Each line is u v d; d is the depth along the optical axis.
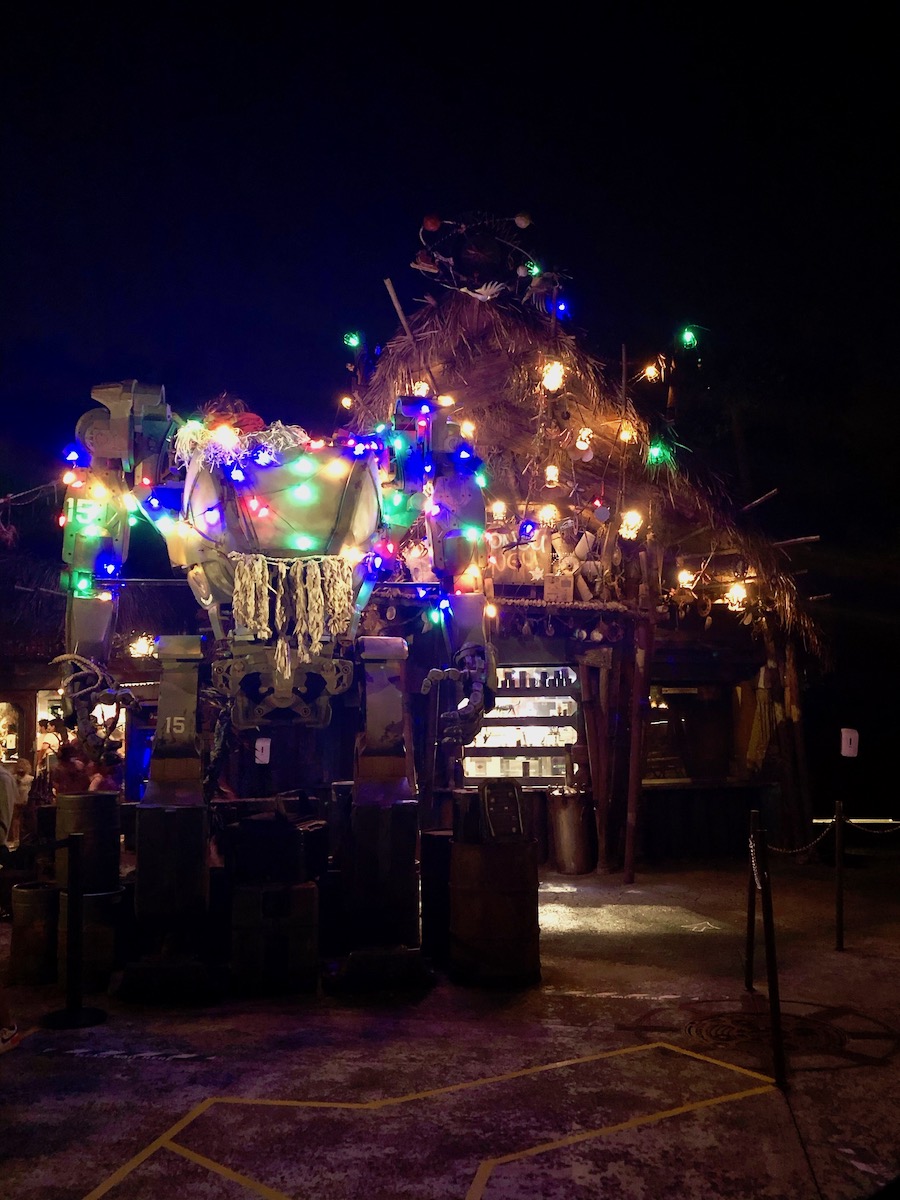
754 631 11.75
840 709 14.84
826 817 14.62
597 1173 3.53
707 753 12.29
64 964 6.03
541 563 10.79
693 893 9.45
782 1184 3.44
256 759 6.37
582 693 10.91
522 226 10.38
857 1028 5.18
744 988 5.98
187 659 6.18
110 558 6.44
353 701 6.74
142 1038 5.03
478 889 5.98
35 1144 3.79
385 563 6.38
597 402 10.78
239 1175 3.52
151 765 5.99
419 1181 3.47
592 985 6.04
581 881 10.18
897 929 7.76
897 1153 3.69
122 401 6.33
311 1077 4.46
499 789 6.18
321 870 6.76
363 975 5.84
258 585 5.87
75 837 5.55
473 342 10.55
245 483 5.90
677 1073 4.51
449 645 6.52
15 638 13.51
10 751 13.50
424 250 10.43
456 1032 5.11
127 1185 3.45
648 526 11.14
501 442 10.98
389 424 6.86
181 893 5.81
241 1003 5.67
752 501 12.73
